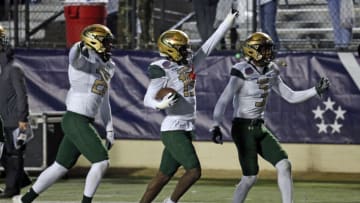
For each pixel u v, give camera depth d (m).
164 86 18.25
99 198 24.05
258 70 19.23
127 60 30.02
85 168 30.22
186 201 23.62
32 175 29.28
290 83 29.59
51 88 30.16
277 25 32.59
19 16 32.84
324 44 31.33
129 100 30.05
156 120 30.00
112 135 19.36
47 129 28.58
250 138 19.11
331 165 29.61
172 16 33.44
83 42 18.66
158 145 30.02
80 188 26.34
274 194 25.25
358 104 29.36
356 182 28.45
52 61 30.17
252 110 19.17
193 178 17.97
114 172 29.98
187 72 18.36
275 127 29.70
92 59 18.62
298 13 32.50
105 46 18.59
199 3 30.73
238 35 31.05
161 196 24.67
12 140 23.31
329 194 25.47
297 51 29.59
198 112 29.84
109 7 31.94
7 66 22.97
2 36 22.84
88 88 18.62
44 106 30.14
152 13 31.45
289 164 19.08
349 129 29.45
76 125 18.55
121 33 31.27
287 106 29.61
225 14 31.41
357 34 31.17
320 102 29.55
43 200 23.48
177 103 18.20
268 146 19.17
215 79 29.77
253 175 19.14
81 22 30.41
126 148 30.11
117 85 30.06
